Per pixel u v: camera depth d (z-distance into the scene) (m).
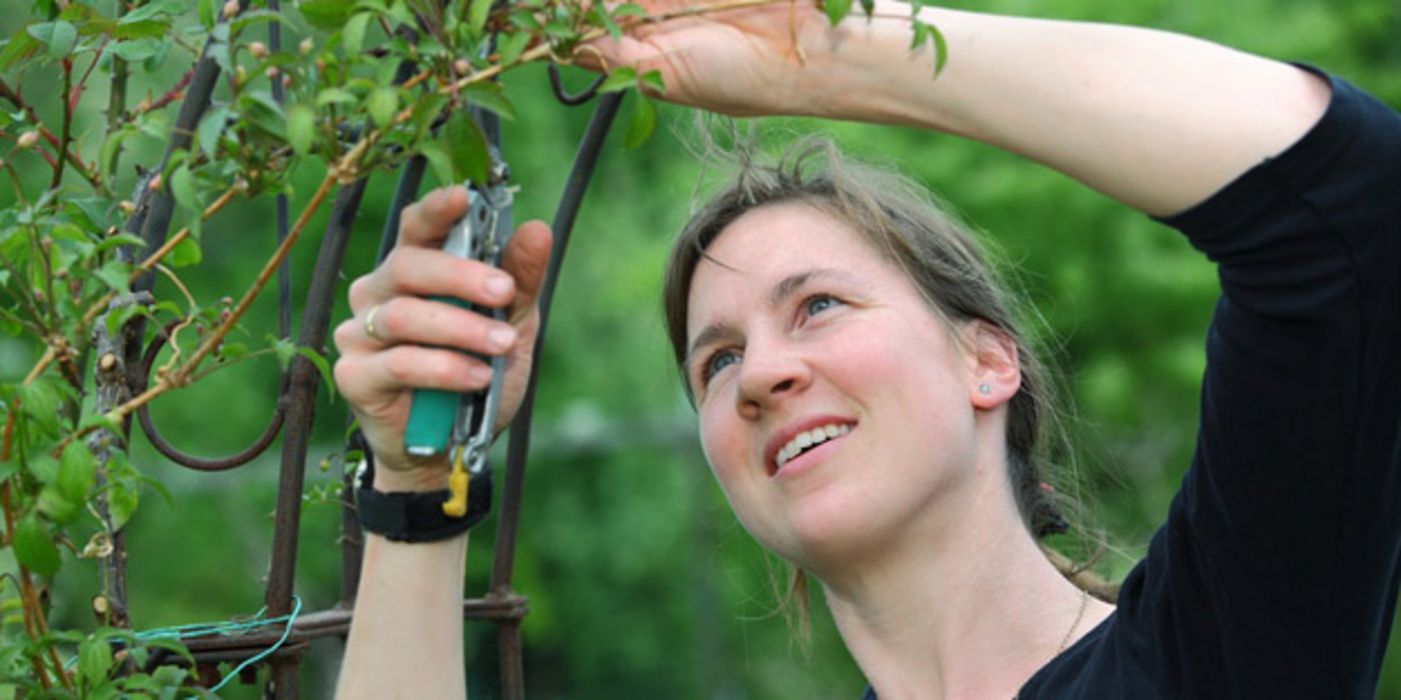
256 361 9.28
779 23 1.70
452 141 1.59
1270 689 1.84
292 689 2.12
